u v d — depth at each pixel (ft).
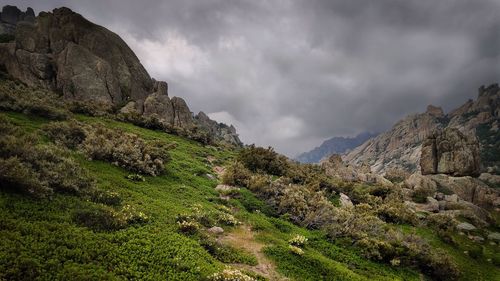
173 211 82.84
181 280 52.90
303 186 146.30
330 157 253.85
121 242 58.39
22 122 117.19
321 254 89.15
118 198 77.71
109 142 114.11
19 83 195.31
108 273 48.11
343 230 105.60
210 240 73.26
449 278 103.14
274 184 132.67
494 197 207.62
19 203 58.18
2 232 48.62
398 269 96.17
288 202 118.73
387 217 144.36
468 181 212.84
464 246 137.28
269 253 77.97
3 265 41.91
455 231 149.18
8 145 71.67
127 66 283.38
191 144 205.67
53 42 256.52
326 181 167.84
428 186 203.31
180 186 109.40
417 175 209.97
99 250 52.75
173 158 146.20
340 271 78.54
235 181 133.18
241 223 93.45
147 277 50.67
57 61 239.71
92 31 276.00
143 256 56.39
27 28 257.14
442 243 134.10
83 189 74.28
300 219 112.88
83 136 117.50
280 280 66.69
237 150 265.34
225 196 116.67
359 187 191.01
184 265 57.06
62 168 77.46
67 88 229.04
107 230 61.31
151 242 61.77
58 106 170.91
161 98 263.70
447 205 180.86
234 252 73.92
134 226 67.36
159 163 117.39
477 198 206.49
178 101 275.80
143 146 128.26
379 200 164.55
